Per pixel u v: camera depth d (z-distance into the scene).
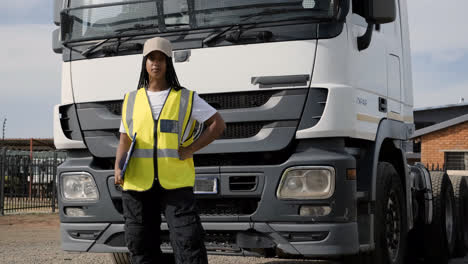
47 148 28.48
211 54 5.50
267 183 5.25
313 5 5.35
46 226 13.95
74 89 5.93
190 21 5.57
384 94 6.33
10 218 15.88
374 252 5.80
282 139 5.29
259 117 5.34
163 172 4.32
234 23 5.45
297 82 5.30
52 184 18.02
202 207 5.52
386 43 6.50
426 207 7.88
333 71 5.33
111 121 5.72
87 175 5.74
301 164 5.21
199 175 5.41
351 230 5.22
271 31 5.38
